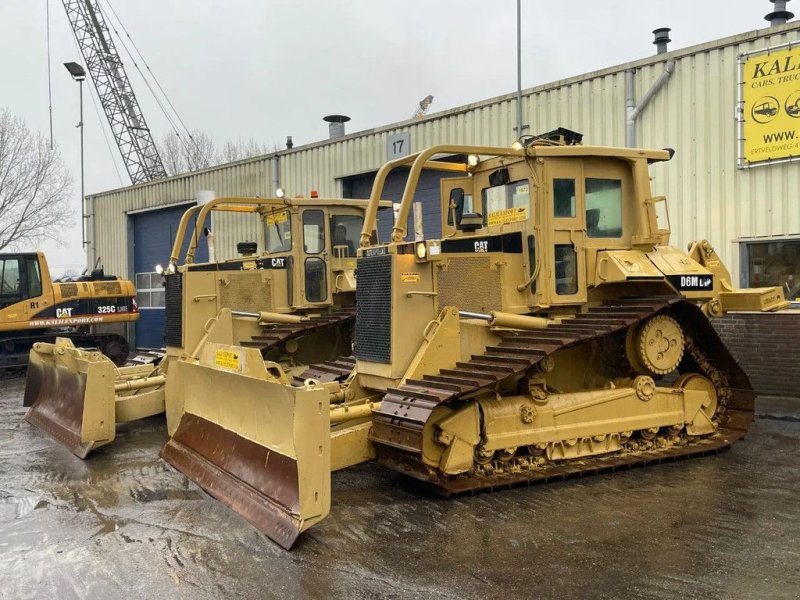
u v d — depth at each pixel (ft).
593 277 22.63
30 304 50.88
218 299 31.50
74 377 27.22
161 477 21.50
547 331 21.16
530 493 19.34
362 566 14.49
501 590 13.20
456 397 19.11
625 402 22.66
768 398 31.73
